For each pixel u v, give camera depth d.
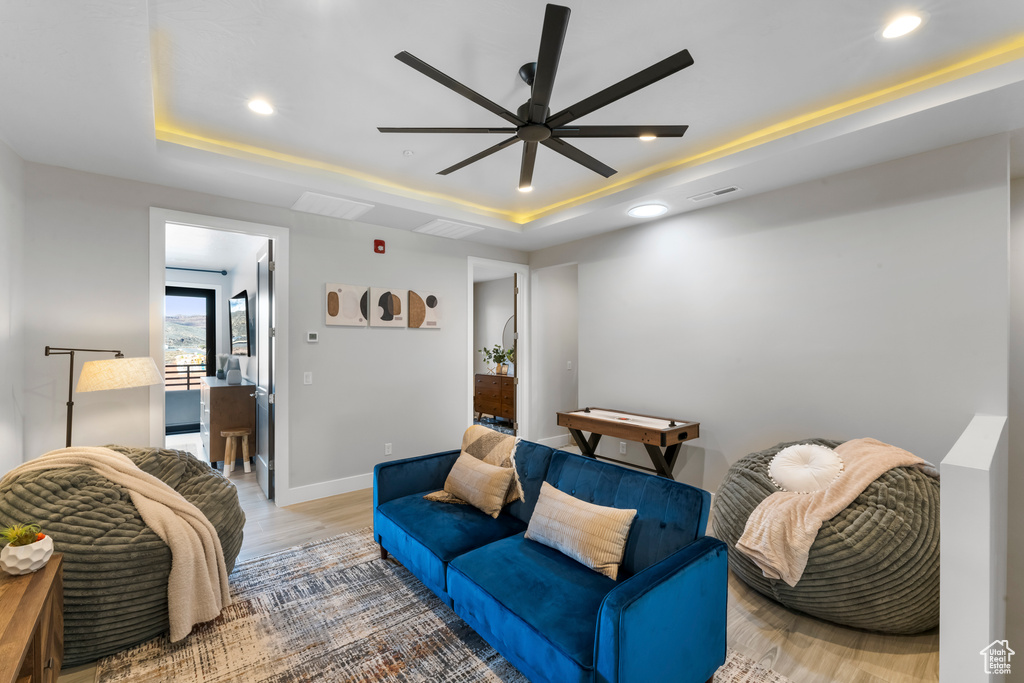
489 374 7.41
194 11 1.70
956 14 1.78
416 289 4.48
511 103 2.42
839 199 3.00
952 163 2.58
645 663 1.42
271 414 3.79
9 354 2.46
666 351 4.02
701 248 3.76
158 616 2.00
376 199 3.53
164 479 2.32
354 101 2.39
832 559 2.04
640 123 2.70
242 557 2.81
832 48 2.00
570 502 2.10
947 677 1.45
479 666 1.89
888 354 2.80
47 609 1.52
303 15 1.74
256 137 2.79
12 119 2.21
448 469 3.06
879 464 2.29
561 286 5.89
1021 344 3.01
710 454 3.71
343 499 3.84
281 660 1.92
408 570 2.59
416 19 1.77
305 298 3.79
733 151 2.99
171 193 3.17
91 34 1.58
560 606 1.66
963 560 1.44
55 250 2.77
